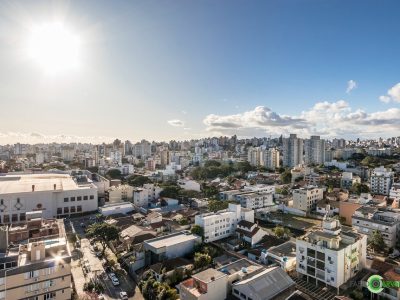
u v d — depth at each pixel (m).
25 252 60.69
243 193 158.38
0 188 141.88
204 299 59.81
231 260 83.81
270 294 60.81
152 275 75.12
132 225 111.38
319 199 150.00
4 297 52.19
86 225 127.06
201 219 102.19
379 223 96.12
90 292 68.81
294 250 87.00
